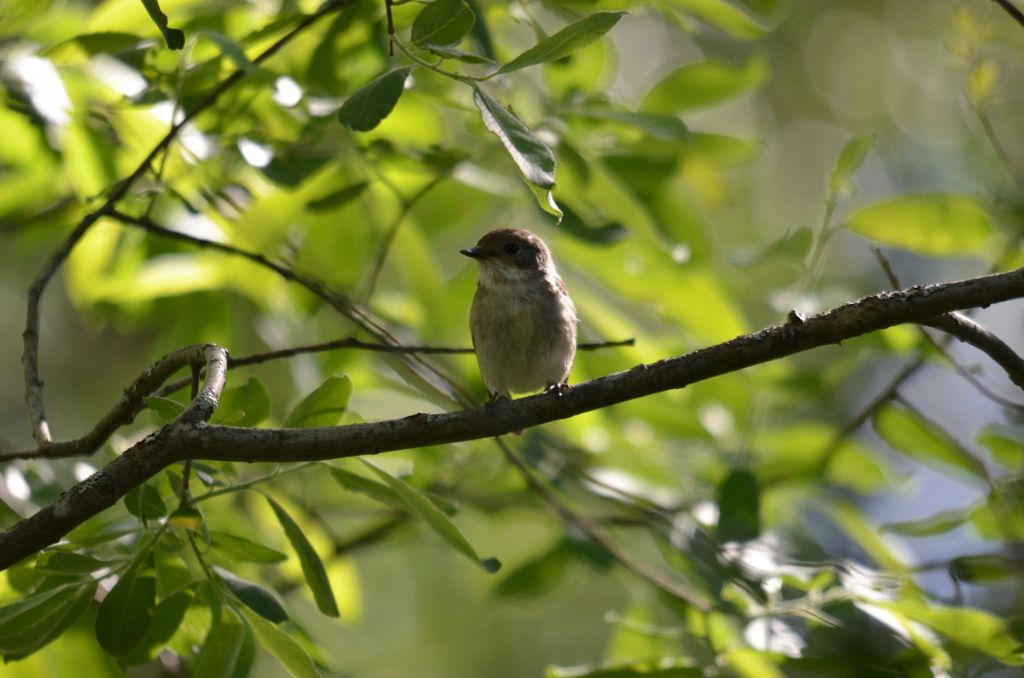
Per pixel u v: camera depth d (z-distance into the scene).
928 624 8.14
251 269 11.51
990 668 8.23
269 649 6.82
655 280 11.17
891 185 22.39
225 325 12.02
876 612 8.19
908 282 19.66
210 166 10.23
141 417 12.75
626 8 9.50
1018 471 10.27
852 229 10.52
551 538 12.53
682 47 21.75
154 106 9.25
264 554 7.29
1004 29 17.20
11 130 10.72
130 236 11.28
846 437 12.02
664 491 12.22
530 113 10.46
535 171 5.88
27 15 9.16
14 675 7.68
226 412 7.02
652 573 10.34
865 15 24.83
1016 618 8.39
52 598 6.43
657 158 10.95
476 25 8.86
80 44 8.67
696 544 9.41
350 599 11.77
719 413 12.76
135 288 11.15
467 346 12.49
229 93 9.65
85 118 9.94
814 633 8.48
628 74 21.20
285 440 6.61
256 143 9.07
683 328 11.69
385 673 19.20
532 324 10.76
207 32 7.91
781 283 15.70
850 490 15.66
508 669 19.39
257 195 10.62
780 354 6.77
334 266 11.73
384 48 9.52
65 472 10.86
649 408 11.97
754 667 8.81
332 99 9.45
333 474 7.33
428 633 19.58
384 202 11.38
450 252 16.56
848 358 12.38
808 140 23.67
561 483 11.69
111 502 6.29
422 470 11.62
